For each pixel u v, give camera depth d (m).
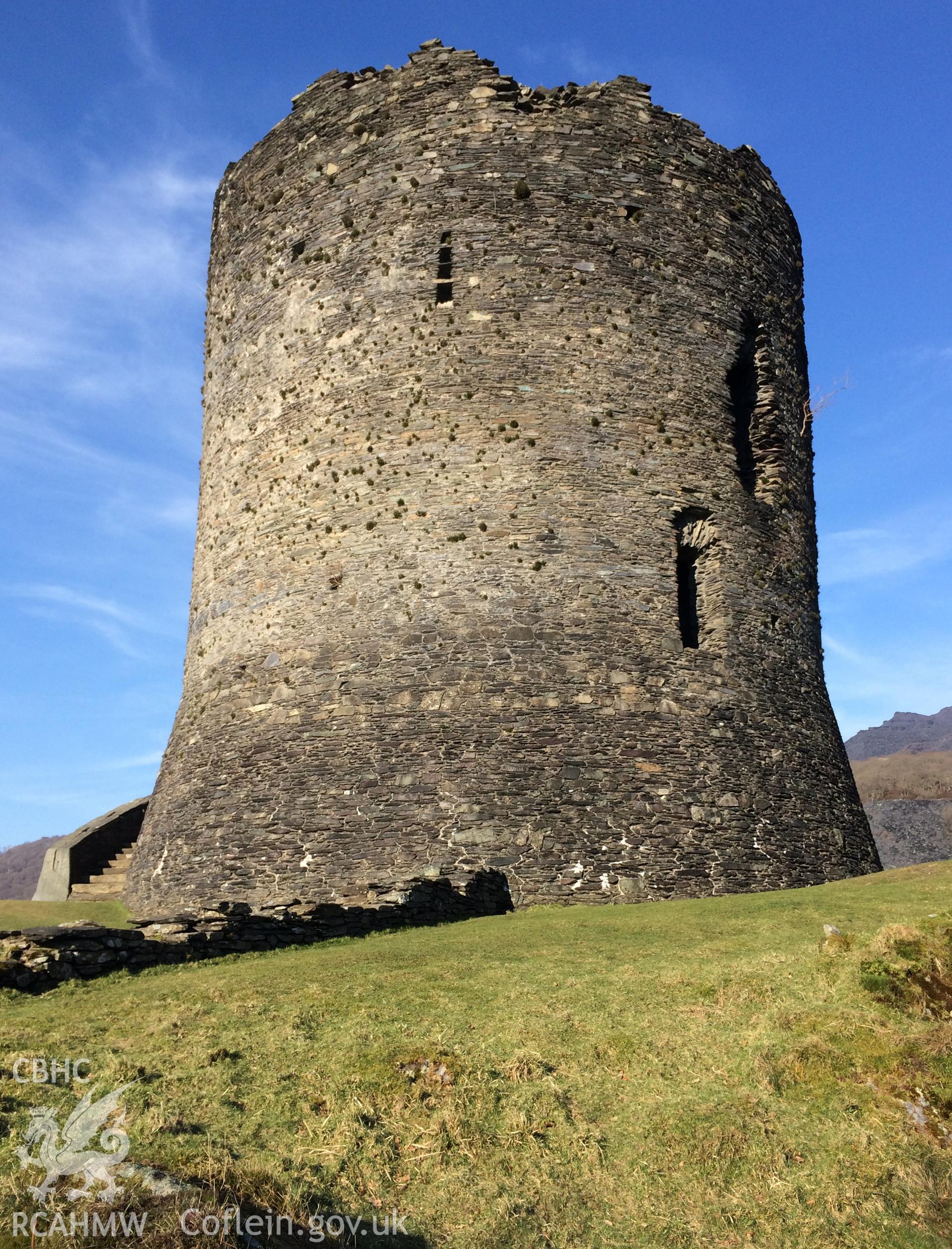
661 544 18.47
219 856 17.36
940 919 9.12
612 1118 7.30
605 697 17.17
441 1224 6.20
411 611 17.59
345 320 19.72
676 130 20.91
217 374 22.12
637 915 13.61
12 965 9.79
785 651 19.53
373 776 16.66
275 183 21.62
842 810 19.22
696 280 20.25
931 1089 7.36
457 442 18.31
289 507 19.27
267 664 18.47
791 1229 6.32
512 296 19.05
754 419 20.95
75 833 23.09
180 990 9.67
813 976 8.97
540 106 20.08
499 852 15.88
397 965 10.52
